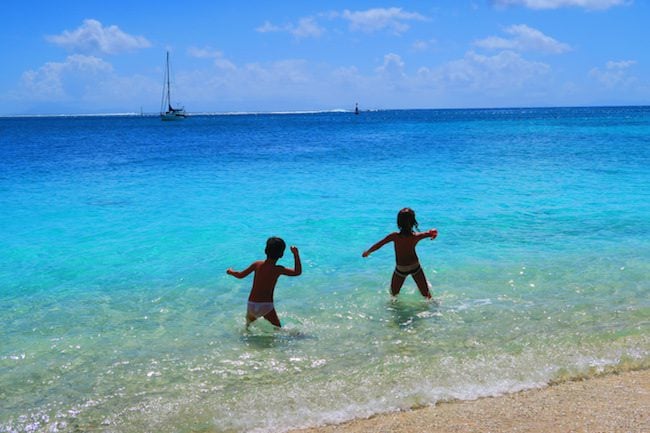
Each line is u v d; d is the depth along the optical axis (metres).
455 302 7.02
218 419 4.40
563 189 16.58
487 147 34.97
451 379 4.98
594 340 5.69
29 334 6.22
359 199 15.34
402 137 50.22
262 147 39.78
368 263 8.89
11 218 13.16
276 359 5.47
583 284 7.61
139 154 34.06
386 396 4.71
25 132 79.56
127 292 7.69
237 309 6.97
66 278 8.38
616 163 23.61
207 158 30.48
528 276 8.02
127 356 5.60
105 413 4.52
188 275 8.45
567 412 4.40
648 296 7.07
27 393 4.87
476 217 12.46
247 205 14.60
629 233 10.63
